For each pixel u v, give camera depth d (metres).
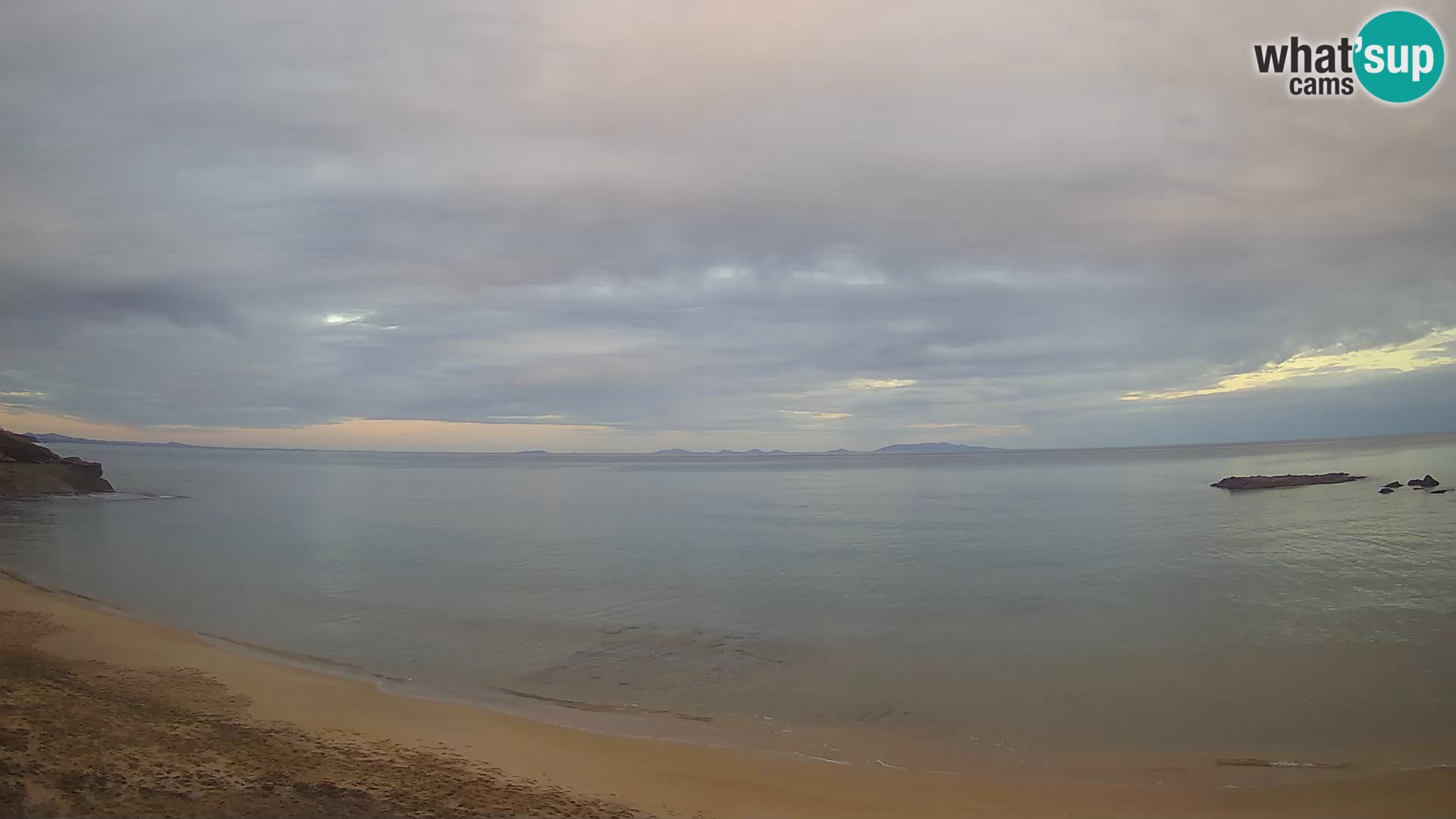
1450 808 10.18
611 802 10.07
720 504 71.81
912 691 15.26
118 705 12.20
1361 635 18.72
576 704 14.48
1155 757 12.05
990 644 18.73
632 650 18.27
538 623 21.06
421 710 13.81
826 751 12.29
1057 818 10.08
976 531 44.56
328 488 97.69
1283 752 12.11
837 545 38.75
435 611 22.56
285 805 8.72
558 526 49.44
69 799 8.12
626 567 31.34
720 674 16.38
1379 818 10.00
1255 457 178.75
